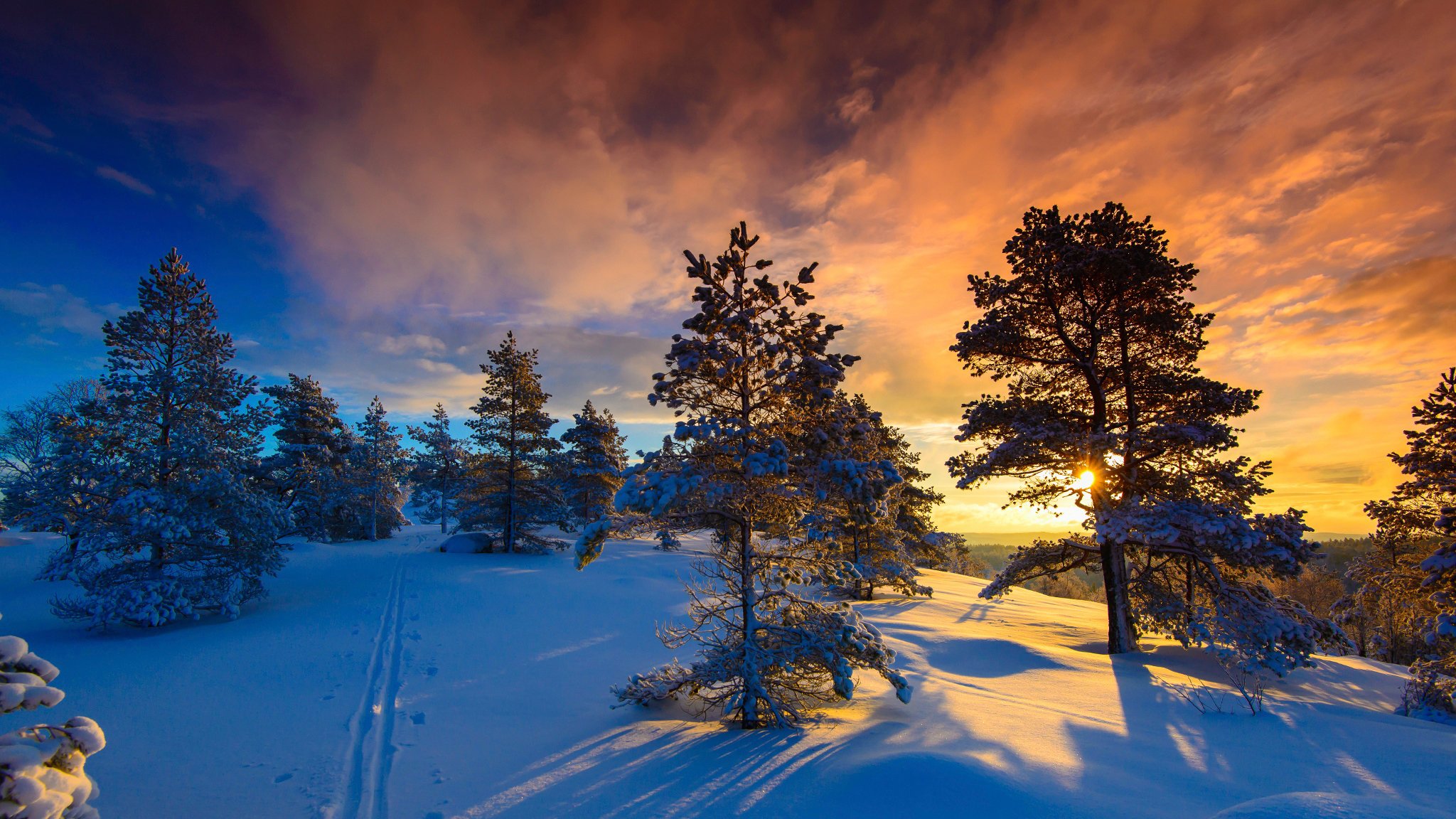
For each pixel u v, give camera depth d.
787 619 9.45
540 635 16.16
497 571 26.05
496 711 10.01
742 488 8.89
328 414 42.19
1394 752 7.22
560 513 33.25
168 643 14.31
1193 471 16.97
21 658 3.56
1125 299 17.27
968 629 18.72
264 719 9.26
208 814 6.14
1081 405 19.03
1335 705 11.94
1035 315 18.44
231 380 18.75
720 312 9.16
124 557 17.36
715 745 7.81
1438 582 14.58
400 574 25.05
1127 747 7.57
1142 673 12.89
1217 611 15.63
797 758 7.07
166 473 17.41
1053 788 5.90
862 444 9.75
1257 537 14.42
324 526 41.19
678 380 9.20
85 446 16.88
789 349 9.25
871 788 5.91
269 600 19.97
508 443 31.89
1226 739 7.91
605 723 9.40
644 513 8.70
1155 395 17.69
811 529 8.87
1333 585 43.09
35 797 3.26
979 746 7.23
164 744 8.12
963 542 39.66
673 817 5.71
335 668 12.31
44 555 27.47
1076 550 18.73
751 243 9.23
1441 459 15.45
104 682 11.05
